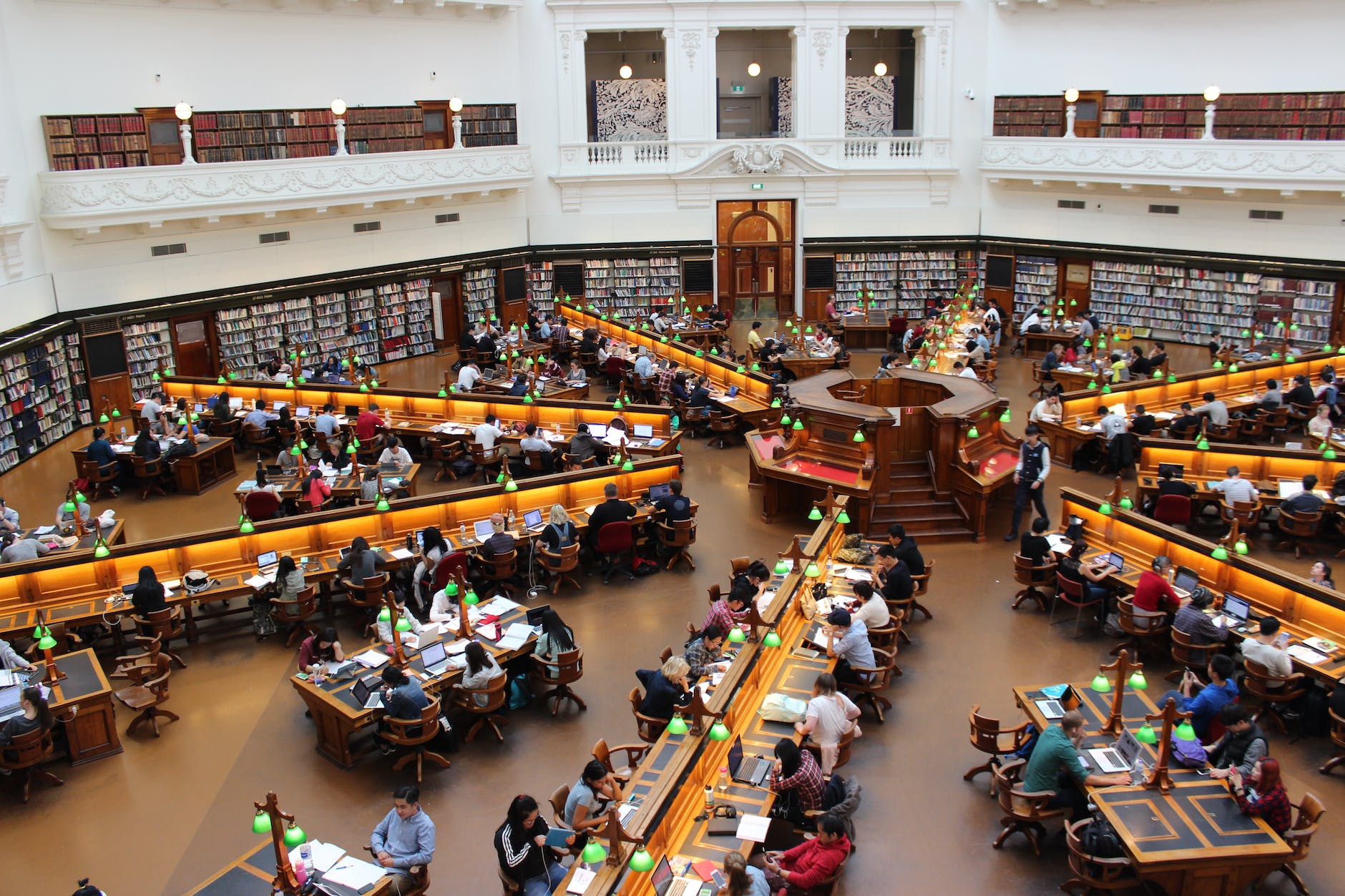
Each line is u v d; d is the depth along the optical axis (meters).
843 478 14.16
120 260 20.30
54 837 8.63
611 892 6.14
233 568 12.29
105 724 9.76
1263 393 18.69
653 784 7.64
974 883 7.88
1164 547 11.79
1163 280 24.88
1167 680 10.68
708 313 26.11
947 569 13.40
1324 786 8.95
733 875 6.45
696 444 18.97
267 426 18.48
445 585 11.52
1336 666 9.47
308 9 22.86
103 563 11.71
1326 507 13.45
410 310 25.77
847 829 7.67
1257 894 7.66
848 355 22.45
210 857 8.36
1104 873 7.34
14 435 17.91
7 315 17.77
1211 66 24.08
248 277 22.45
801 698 8.98
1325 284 22.20
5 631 10.86
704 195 27.97
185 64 21.02
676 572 13.54
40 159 18.89
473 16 25.77
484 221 26.97
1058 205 26.50
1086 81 25.98
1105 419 16.25
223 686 11.02
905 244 28.12
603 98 29.83
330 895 6.90
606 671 11.12
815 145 27.62
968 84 27.38
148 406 18.17
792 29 27.17
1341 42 22.05
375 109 23.80
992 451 15.41
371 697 9.35
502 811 8.88
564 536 12.76
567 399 19.88
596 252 27.95
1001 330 26.61
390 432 17.83
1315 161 21.34
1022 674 10.86
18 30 18.33
